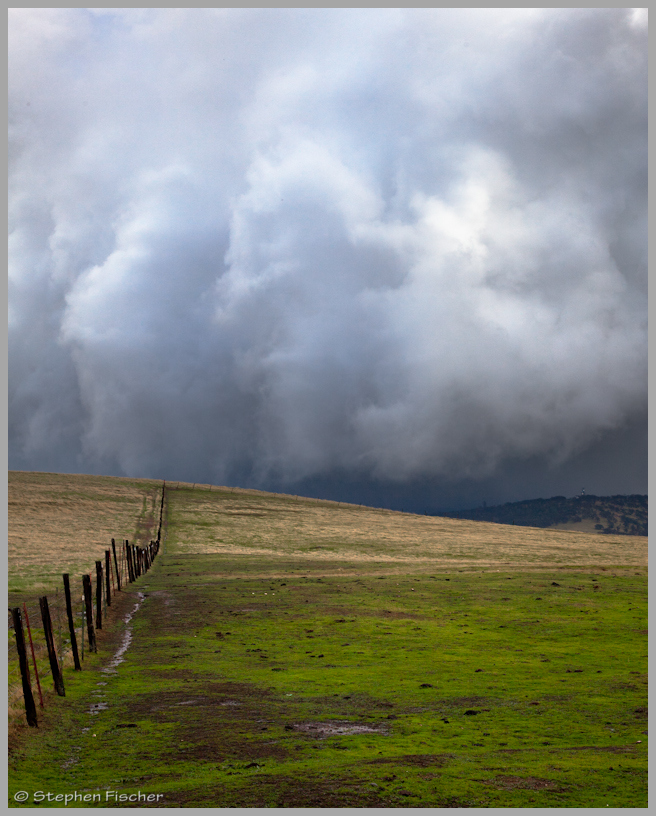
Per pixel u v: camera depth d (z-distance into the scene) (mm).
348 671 28031
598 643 32594
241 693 24438
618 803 13164
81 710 21984
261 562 77500
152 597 50500
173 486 164125
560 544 105375
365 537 109688
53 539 87312
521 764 15914
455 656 30641
